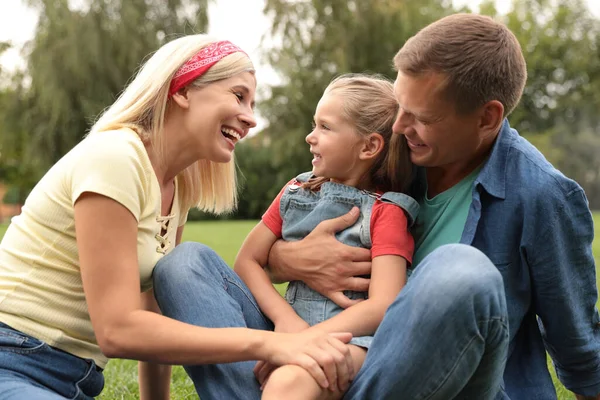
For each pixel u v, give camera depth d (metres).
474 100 1.66
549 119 28.39
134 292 1.62
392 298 1.79
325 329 1.73
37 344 1.69
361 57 19.83
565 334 1.81
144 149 1.77
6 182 28.20
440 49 1.64
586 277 1.77
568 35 28.38
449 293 1.37
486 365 1.49
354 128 1.98
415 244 1.93
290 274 1.95
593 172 26.42
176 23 19.59
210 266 1.78
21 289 1.72
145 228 1.77
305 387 1.50
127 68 18.78
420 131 1.74
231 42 1.95
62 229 1.72
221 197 2.21
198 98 1.85
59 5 18.62
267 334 1.57
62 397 1.60
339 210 1.98
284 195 2.08
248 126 1.93
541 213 1.71
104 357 1.86
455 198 1.87
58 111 18.36
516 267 1.76
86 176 1.65
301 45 20.06
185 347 1.55
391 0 19.80
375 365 1.48
